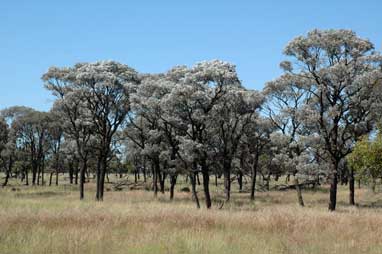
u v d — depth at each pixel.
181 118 36.53
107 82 42.78
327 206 40.41
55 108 47.38
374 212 28.19
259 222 19.70
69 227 16.66
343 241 15.26
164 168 49.19
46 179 100.69
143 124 48.03
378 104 33.56
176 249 12.88
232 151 44.22
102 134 46.91
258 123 44.69
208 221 19.59
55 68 45.62
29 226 16.55
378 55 33.41
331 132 35.59
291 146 39.06
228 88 34.97
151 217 20.56
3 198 36.41
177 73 39.34
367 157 26.88
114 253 12.38
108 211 23.23
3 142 73.69
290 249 13.69
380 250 13.78
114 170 102.62
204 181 36.44
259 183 74.44
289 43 35.59
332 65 34.62
